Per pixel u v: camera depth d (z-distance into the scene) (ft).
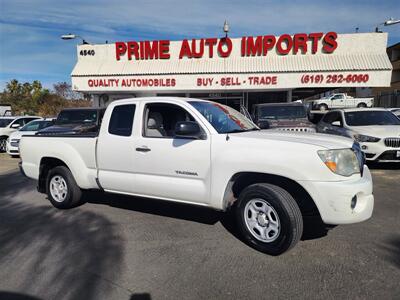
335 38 49.26
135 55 54.44
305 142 11.09
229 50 51.44
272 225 11.44
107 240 13.03
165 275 10.24
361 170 11.48
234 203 13.02
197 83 51.19
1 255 11.75
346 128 28.91
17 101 140.05
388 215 15.61
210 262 11.07
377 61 47.65
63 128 33.24
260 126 18.31
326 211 10.55
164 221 15.17
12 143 39.42
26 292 9.32
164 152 13.42
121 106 15.06
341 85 47.88
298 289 9.34
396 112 52.39
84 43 57.16
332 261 10.99
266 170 11.21
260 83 49.49
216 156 12.21
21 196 20.47
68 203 16.96
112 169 15.15
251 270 10.47
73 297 9.06
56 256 11.62
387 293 9.07
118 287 9.57
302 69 48.16
